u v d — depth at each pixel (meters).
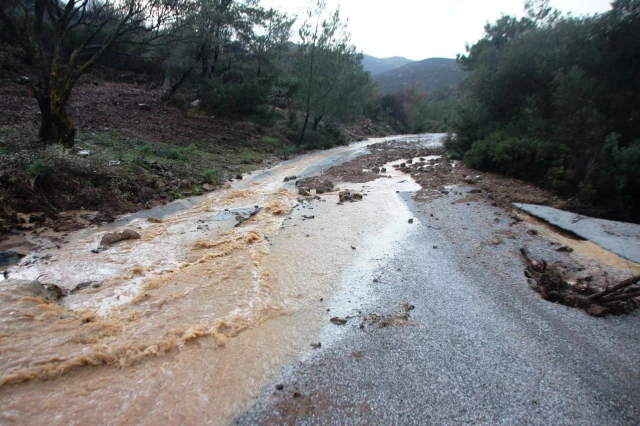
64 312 4.20
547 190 10.16
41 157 7.20
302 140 20.67
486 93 16.22
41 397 3.03
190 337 3.81
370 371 3.46
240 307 4.46
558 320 4.24
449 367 3.50
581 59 12.42
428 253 6.09
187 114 17.78
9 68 14.47
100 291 4.70
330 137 23.28
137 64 22.33
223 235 6.82
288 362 3.56
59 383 3.18
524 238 6.67
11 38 15.53
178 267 5.48
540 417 2.96
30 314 4.01
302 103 20.17
